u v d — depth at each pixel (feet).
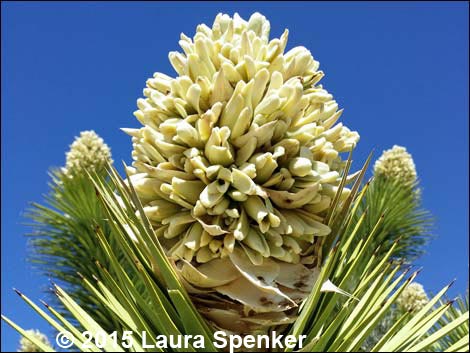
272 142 2.30
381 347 2.26
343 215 2.31
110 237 5.20
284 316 2.14
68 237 5.31
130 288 2.23
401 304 4.82
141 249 2.28
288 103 2.27
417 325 2.32
